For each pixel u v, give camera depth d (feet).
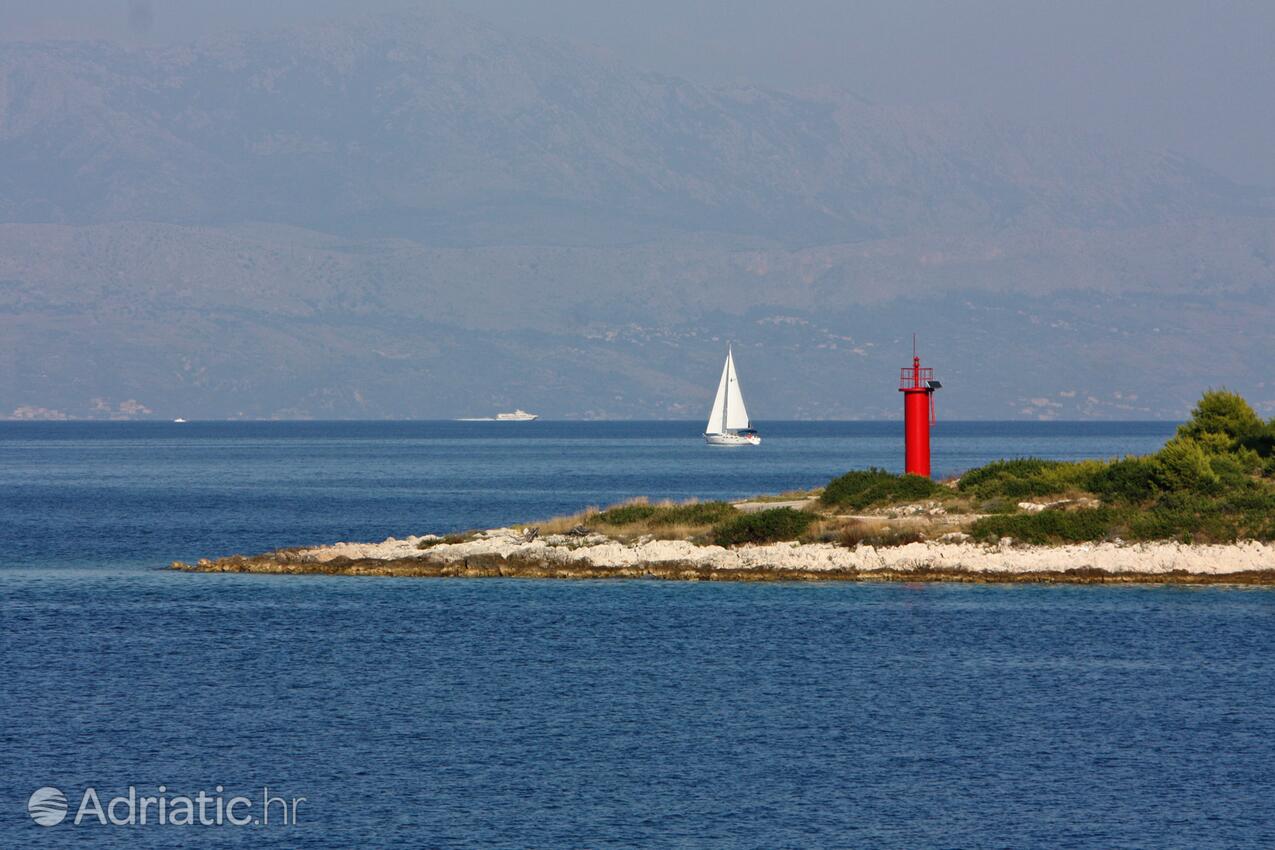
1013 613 655.35
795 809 388.98
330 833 372.99
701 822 379.14
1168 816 382.42
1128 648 582.35
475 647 593.42
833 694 511.40
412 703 499.92
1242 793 400.47
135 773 422.00
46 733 462.60
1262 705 492.54
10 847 366.84
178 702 501.56
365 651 587.27
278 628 638.94
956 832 371.56
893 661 561.84
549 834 370.73
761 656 572.51
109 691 518.37
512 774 418.72
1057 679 532.32
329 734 460.96
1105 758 432.66
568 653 581.12
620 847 362.12
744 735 458.50
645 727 467.93
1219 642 592.60
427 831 373.20
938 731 463.01
